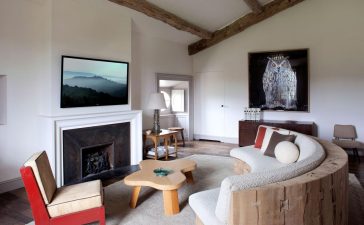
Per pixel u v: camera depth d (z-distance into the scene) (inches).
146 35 242.5
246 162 152.3
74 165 158.4
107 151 187.2
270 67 256.2
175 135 220.5
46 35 150.6
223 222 71.7
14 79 143.2
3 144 139.9
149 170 132.0
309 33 238.5
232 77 278.8
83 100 165.8
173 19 218.1
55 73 151.2
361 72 219.1
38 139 155.3
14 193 138.8
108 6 179.6
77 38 162.2
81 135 161.8
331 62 230.4
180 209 120.0
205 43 285.1
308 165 77.1
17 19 143.1
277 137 153.6
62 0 153.1
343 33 224.7
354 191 139.9
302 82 242.5
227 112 284.2
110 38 184.2
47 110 152.0
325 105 234.4
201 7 220.2
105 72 178.9
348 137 216.2
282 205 63.3
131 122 196.2
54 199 96.3
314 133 238.8
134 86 231.0
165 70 265.4
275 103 255.8
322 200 69.0
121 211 118.4
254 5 225.1
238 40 272.8
